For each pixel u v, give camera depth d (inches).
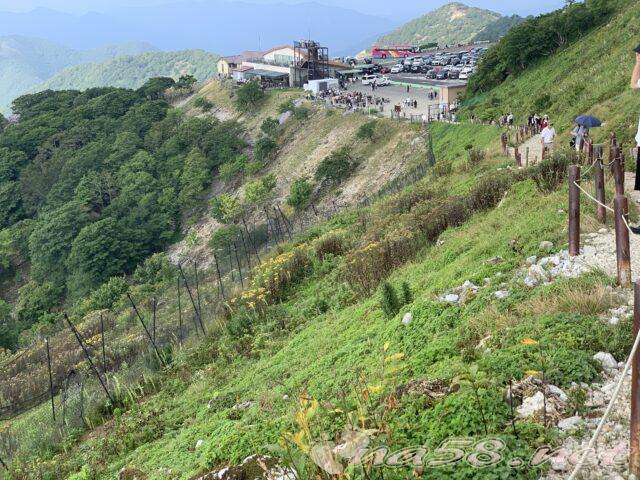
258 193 2940.5
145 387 621.0
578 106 1418.6
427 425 216.8
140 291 1899.6
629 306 293.0
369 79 4042.8
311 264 851.4
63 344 1232.2
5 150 4360.2
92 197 3612.2
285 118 3656.5
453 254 546.0
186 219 3378.4
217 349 660.1
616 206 315.3
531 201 575.5
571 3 3026.6
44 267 3147.1
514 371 240.8
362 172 2674.7
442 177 1115.9
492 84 2970.0
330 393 329.4
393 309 450.3
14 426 664.4
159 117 4530.0
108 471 423.8
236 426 356.2
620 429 200.8
